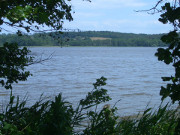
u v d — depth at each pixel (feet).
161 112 14.85
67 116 11.23
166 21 9.93
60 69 171.63
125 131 13.78
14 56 16.89
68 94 77.92
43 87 90.94
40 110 12.77
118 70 169.27
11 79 17.49
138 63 241.35
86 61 265.34
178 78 10.06
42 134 10.80
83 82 107.65
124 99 69.92
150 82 111.04
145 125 14.12
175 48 9.88
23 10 9.53
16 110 12.93
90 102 15.26
